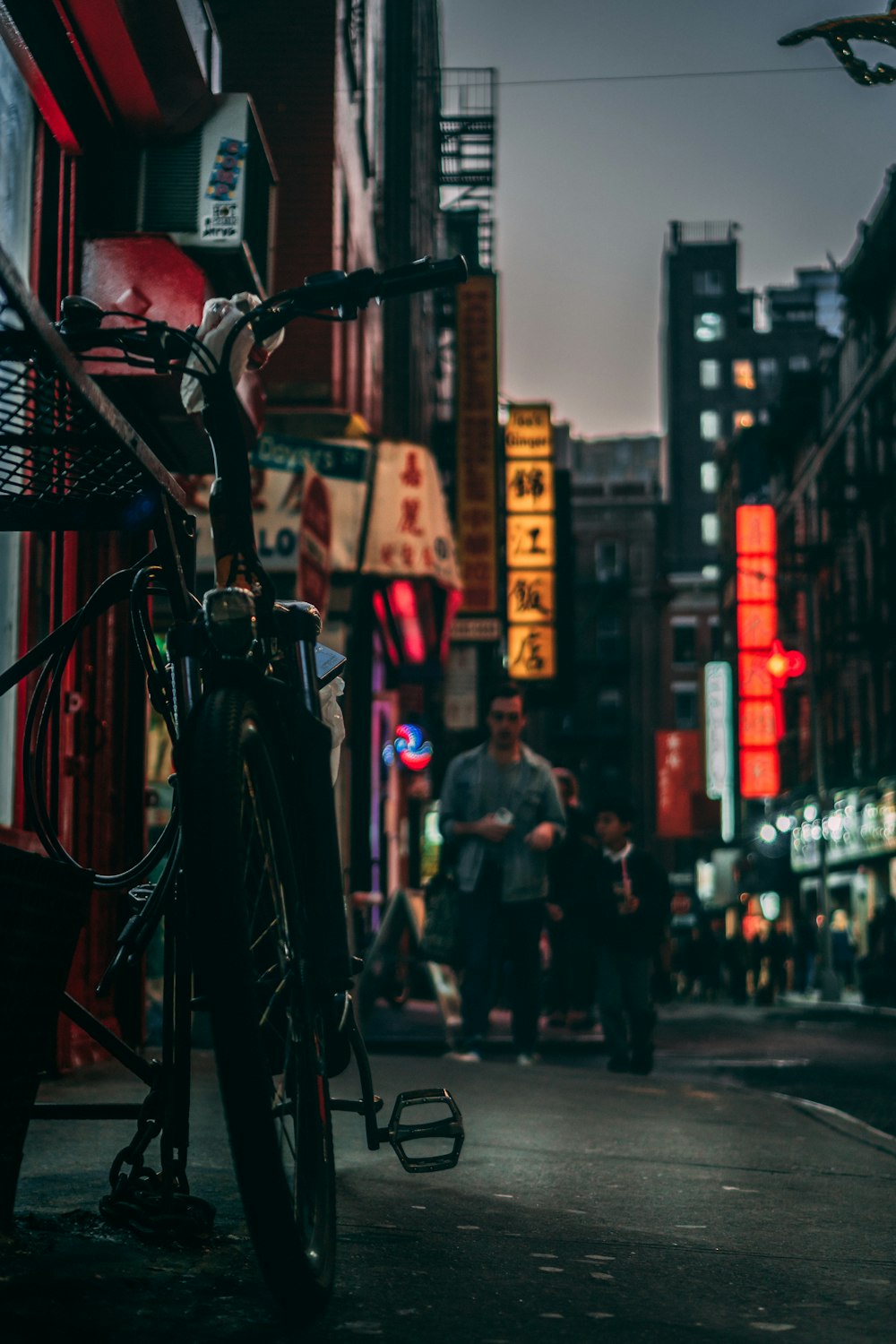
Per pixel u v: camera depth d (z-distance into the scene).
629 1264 3.12
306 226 14.63
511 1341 2.41
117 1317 2.38
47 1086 5.86
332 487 13.43
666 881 9.62
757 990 34.66
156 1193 3.07
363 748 16.64
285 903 2.60
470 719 26.22
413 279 2.93
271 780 2.54
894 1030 17.38
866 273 40.94
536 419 31.08
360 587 14.19
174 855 2.91
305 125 14.74
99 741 7.27
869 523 41.97
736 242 106.56
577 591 83.94
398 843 22.31
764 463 62.91
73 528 2.91
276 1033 2.58
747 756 53.75
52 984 2.81
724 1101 7.55
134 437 2.72
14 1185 2.87
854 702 44.97
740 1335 2.54
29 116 6.70
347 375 15.84
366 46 18.09
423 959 9.57
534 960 9.45
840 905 48.31
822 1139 5.99
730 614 69.75
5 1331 2.26
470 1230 3.41
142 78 7.33
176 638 2.61
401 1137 3.22
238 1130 2.13
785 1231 3.65
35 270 6.78
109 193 7.85
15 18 6.29
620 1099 7.16
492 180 30.64
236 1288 2.62
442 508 14.06
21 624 6.11
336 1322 2.46
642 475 116.19
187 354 2.94
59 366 2.33
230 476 2.91
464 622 24.48
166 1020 2.99
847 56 5.20
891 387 40.69
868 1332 2.60
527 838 9.41
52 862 2.70
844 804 44.09
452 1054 9.37
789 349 105.12
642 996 9.54
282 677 2.83
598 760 82.94
